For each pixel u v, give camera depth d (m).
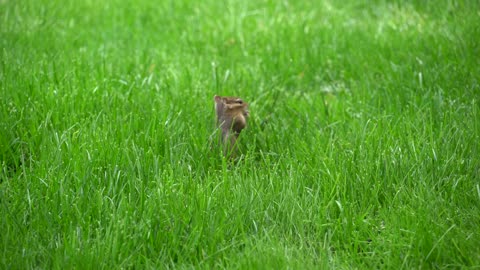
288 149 10.29
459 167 9.65
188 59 14.52
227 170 9.76
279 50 14.79
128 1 18.70
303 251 8.28
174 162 9.96
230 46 15.38
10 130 10.65
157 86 12.74
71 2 18.41
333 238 8.54
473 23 15.01
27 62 13.52
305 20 16.45
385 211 8.84
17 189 9.12
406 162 9.68
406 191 9.23
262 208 8.83
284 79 13.69
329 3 17.86
